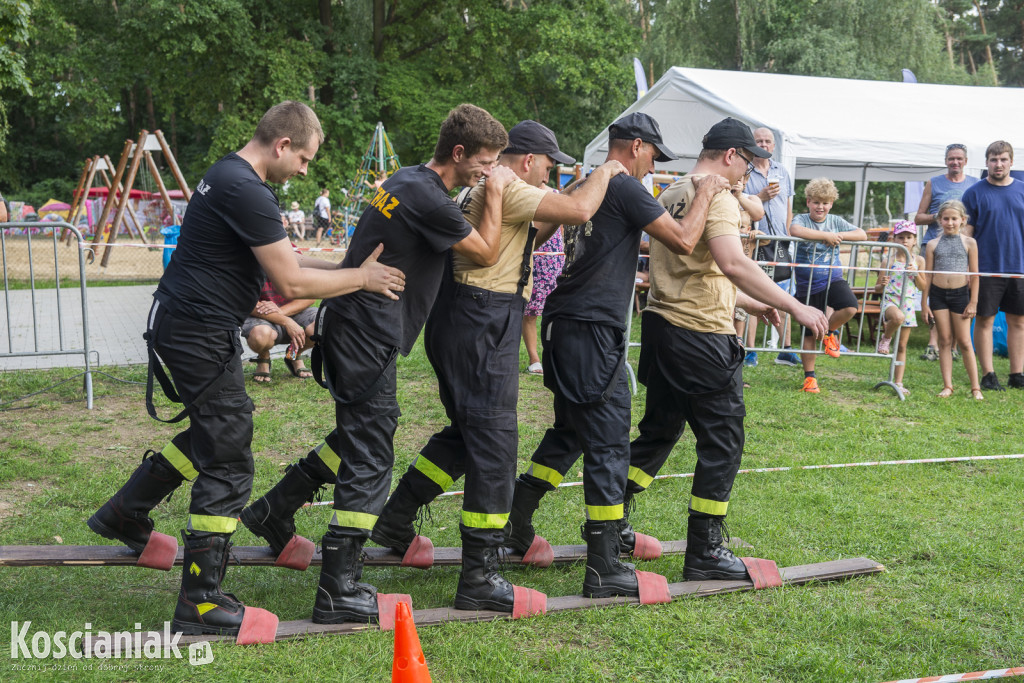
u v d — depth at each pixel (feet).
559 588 11.58
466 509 10.43
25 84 32.68
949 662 9.43
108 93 106.93
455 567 12.39
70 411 20.15
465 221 9.86
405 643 7.30
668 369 11.63
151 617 10.19
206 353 9.46
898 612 10.68
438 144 10.09
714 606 10.85
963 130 31.32
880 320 24.81
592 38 88.89
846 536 13.52
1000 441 19.53
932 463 17.78
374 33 95.91
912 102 34.81
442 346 10.52
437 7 93.86
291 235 84.07
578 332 10.84
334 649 9.36
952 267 23.72
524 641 9.84
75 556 10.58
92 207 94.32
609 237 10.80
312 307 23.29
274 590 11.27
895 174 49.34
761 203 23.22
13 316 35.29
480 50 92.27
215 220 9.30
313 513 14.25
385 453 10.22
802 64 92.94
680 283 11.61
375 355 9.92
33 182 153.28
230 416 9.64
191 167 90.68
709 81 34.47
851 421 21.01
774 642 9.86
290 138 9.44
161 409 20.54
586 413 10.91
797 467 17.12
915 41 96.07
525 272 10.74
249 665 8.98
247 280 9.60
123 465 16.51
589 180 10.43
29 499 14.57
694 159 39.75
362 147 89.15
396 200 9.75
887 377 26.43
